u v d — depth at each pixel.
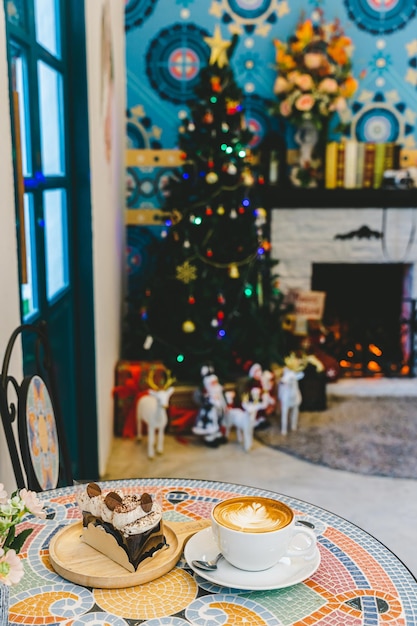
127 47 4.70
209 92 4.07
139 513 1.22
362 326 5.07
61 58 2.90
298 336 4.56
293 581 1.17
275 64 4.77
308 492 3.31
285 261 4.87
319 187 4.72
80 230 3.18
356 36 4.82
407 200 4.79
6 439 1.70
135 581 1.19
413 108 4.95
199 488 1.58
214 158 4.05
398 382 4.90
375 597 1.16
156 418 3.70
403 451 3.81
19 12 2.20
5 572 0.95
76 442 3.26
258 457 3.74
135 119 4.78
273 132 4.81
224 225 4.12
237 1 4.69
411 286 5.00
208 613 1.12
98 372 3.38
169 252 4.17
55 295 2.82
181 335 4.12
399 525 2.99
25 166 2.34
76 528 1.37
